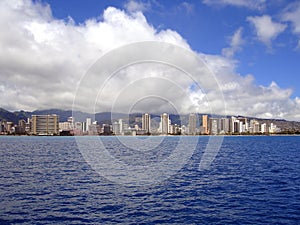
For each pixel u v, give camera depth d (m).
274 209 16.14
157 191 20.33
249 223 13.93
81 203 17.20
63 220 14.27
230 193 19.95
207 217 14.81
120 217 14.77
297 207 16.52
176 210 15.98
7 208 16.14
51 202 17.39
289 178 25.92
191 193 19.89
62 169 29.78
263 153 53.84
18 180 24.14
